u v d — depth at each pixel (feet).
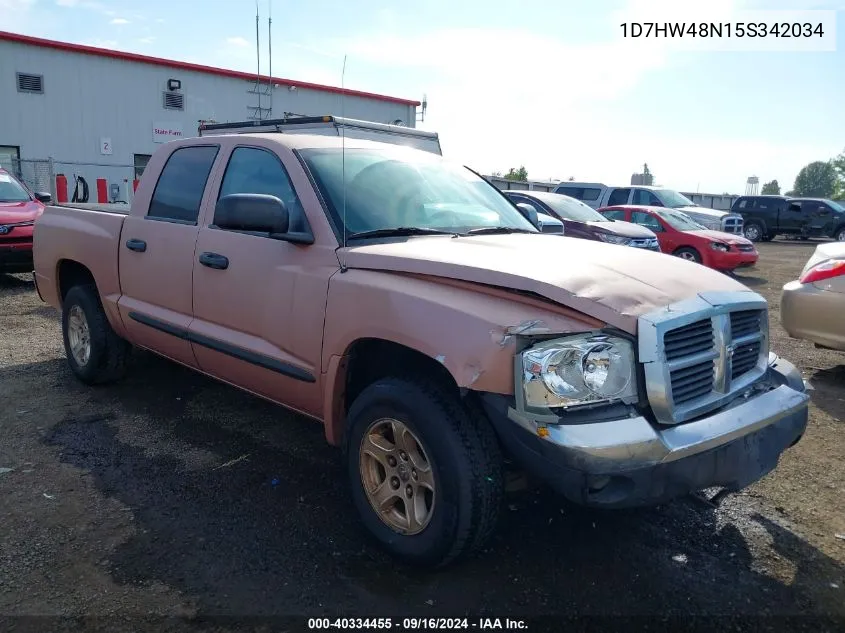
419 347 9.52
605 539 11.13
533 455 8.75
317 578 9.91
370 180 12.86
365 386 11.73
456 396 9.59
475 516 9.27
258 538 10.92
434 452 9.38
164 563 10.19
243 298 12.69
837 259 18.98
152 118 79.71
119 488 12.52
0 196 35.04
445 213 13.24
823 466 14.08
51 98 73.92
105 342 17.28
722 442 9.12
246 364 12.87
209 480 12.91
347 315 10.66
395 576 10.01
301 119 28.50
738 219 60.64
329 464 13.71
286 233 11.69
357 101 88.33
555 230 17.02
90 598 9.36
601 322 8.90
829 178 365.81
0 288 33.47
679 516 11.94
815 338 19.29
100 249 16.72
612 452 8.40
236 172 13.73
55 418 15.85
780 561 10.65
